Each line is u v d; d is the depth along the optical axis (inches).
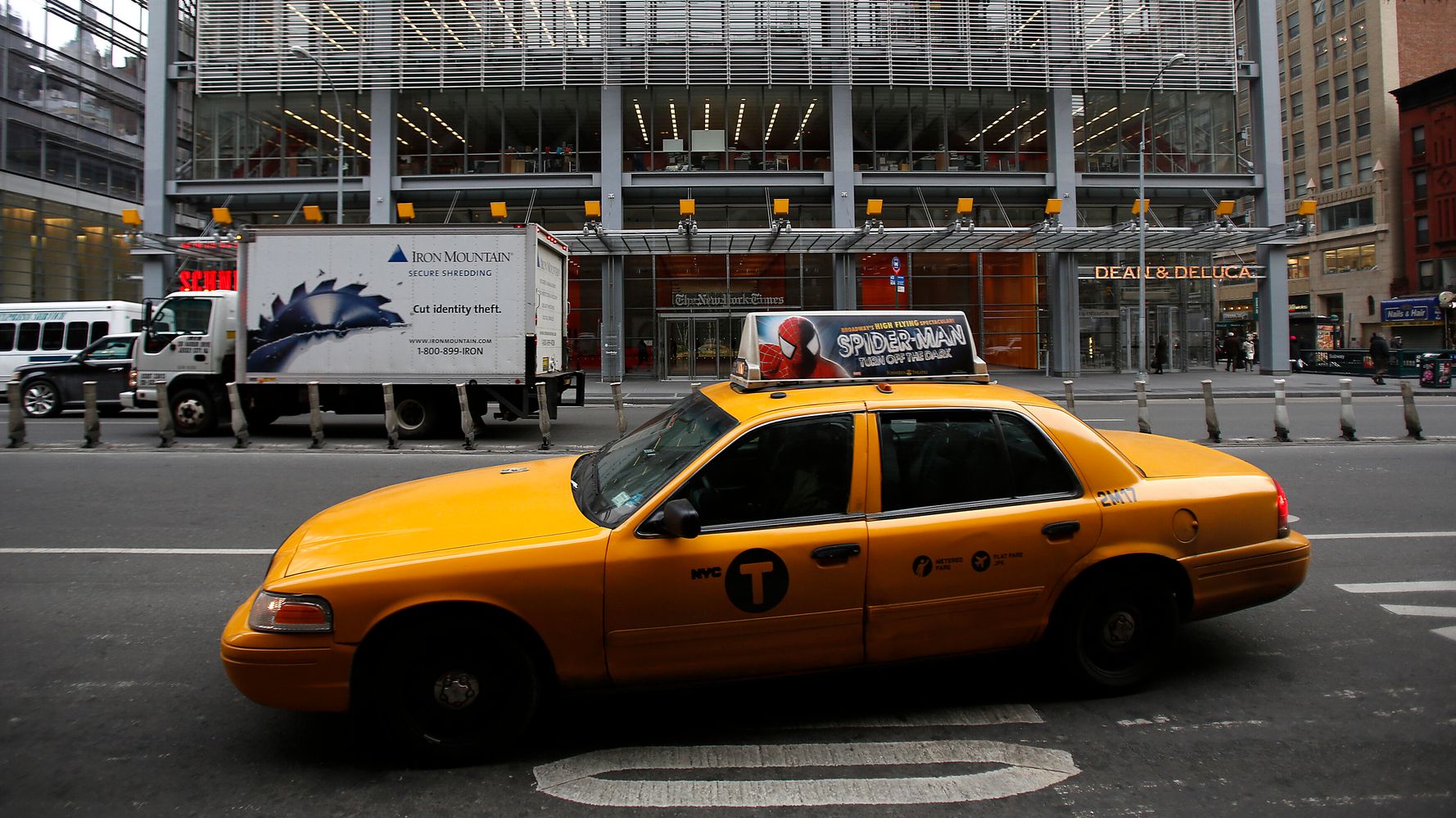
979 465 139.8
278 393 503.8
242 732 133.0
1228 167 1107.3
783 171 1045.2
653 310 1083.9
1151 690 146.6
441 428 498.9
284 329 486.9
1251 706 140.3
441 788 115.4
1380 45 1839.3
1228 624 180.7
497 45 1014.4
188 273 1009.5
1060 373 1086.4
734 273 1083.3
